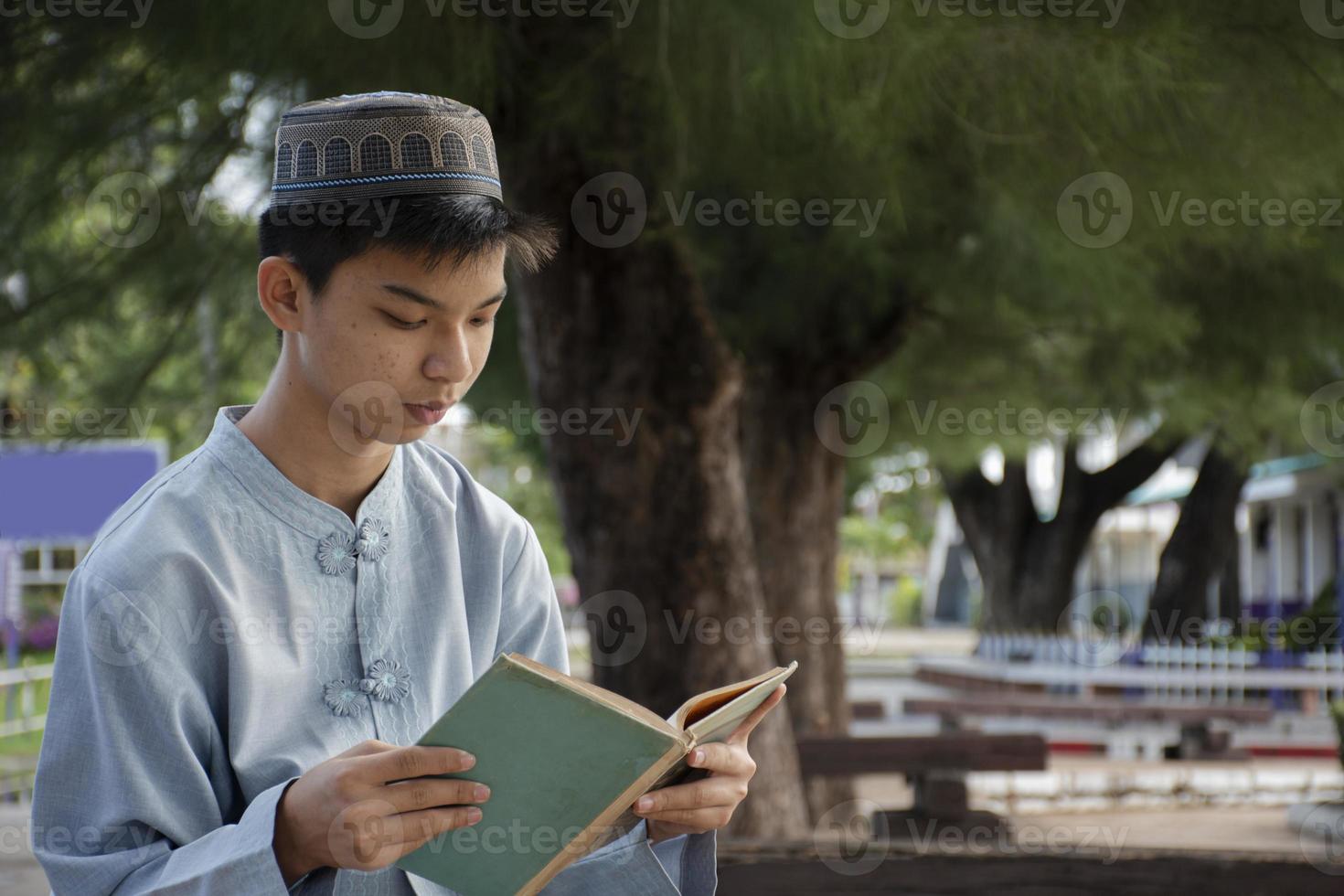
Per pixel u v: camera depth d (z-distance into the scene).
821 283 6.15
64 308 4.87
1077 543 17.97
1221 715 11.22
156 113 4.23
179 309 5.15
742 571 5.23
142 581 1.28
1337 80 3.56
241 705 1.32
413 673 1.44
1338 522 18.64
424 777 1.22
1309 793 8.98
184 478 1.36
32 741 8.95
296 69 3.51
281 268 1.33
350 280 1.28
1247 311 5.74
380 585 1.42
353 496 1.44
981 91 3.63
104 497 6.64
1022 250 5.23
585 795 1.24
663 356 5.07
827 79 3.45
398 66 3.35
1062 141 3.82
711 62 3.50
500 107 4.12
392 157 1.29
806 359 7.19
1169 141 3.75
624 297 5.01
